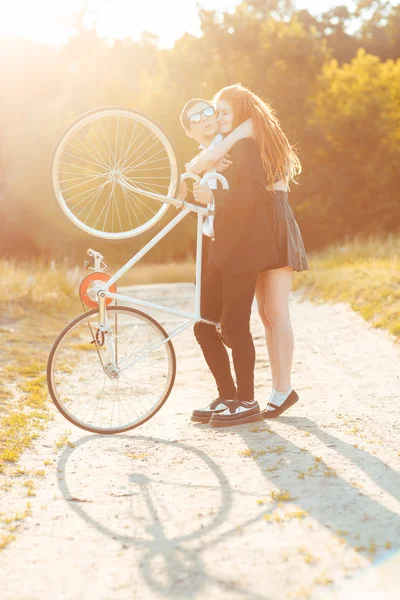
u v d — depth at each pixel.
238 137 4.11
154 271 20.17
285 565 2.35
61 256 28.66
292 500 2.94
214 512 2.88
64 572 2.40
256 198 4.05
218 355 4.48
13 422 4.56
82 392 5.35
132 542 2.63
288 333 4.37
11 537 2.70
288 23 32.62
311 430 4.03
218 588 2.23
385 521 2.66
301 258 4.30
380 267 11.80
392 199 29.59
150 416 4.30
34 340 8.19
